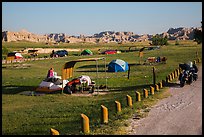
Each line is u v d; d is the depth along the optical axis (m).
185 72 24.45
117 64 43.56
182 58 58.75
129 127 13.00
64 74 26.77
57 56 83.94
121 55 81.12
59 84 27.36
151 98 19.62
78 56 83.00
